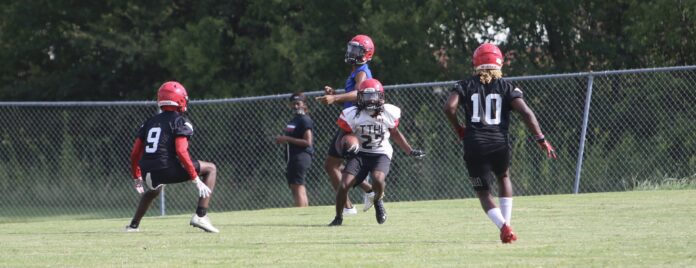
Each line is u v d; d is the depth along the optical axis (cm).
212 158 6675
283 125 6538
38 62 10438
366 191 3838
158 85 9288
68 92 9744
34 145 7344
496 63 2645
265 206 6556
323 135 6238
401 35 7819
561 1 7819
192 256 2525
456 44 8275
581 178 5772
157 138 3334
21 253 2691
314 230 3322
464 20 8244
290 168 5003
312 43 8175
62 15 9931
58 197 7238
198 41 8781
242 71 9175
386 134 3456
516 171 5828
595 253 2397
